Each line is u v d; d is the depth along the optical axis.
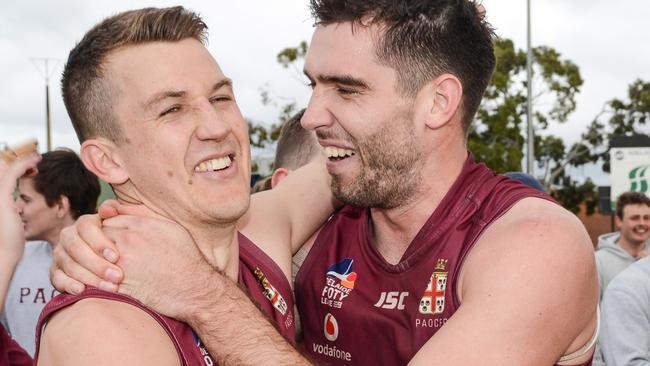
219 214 1.76
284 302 2.07
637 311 3.58
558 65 24.30
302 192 2.38
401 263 1.98
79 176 3.99
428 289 1.92
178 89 1.69
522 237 1.74
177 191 1.73
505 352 1.64
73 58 1.76
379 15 1.88
